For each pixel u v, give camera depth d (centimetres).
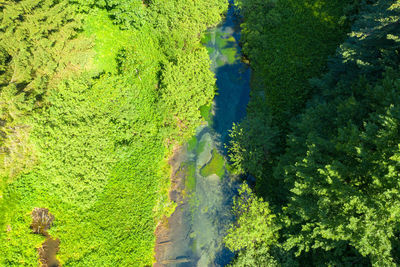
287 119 2706
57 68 2278
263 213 2067
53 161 2031
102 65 2627
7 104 1931
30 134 2030
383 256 1341
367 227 1364
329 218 1526
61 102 2233
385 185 1406
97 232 2023
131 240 2092
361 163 1547
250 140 2472
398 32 2169
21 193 1944
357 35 2361
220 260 2228
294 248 1962
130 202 2216
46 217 1980
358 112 1847
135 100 2605
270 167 2495
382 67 2106
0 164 1877
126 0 2614
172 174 2580
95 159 2172
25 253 1847
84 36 2494
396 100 1592
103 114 2381
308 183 1694
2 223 1845
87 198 2069
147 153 2455
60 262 1898
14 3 2100
